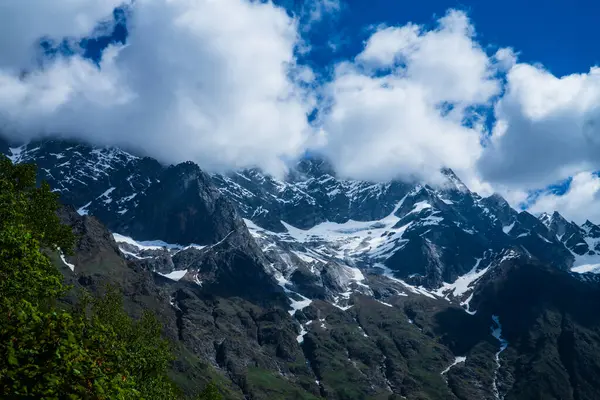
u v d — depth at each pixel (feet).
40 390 98.27
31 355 101.09
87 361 105.81
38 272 138.41
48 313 109.09
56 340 104.32
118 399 107.24
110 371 111.96
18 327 103.35
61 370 102.22
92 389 103.71
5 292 127.85
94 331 119.55
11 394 96.73
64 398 101.09
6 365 98.48
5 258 133.39
